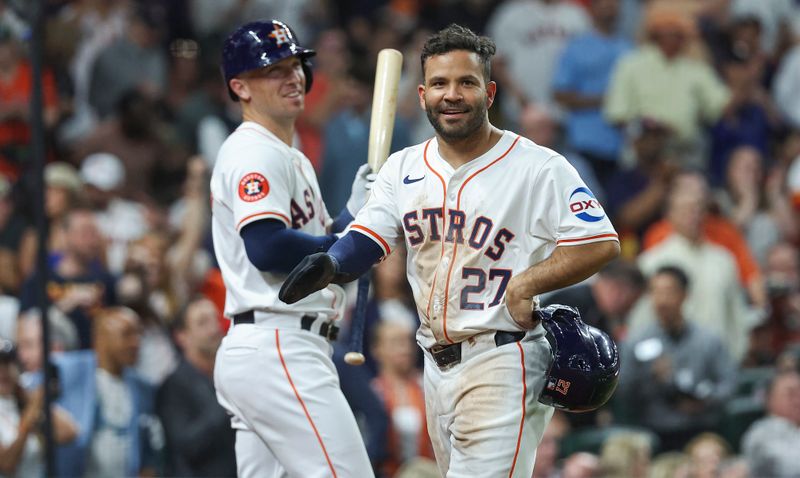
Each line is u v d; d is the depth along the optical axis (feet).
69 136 139.13
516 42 152.46
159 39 151.74
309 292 50.06
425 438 97.60
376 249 53.11
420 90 52.39
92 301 95.25
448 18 158.51
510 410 51.24
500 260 51.44
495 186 51.31
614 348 51.98
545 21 151.84
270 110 61.52
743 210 140.87
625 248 130.31
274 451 60.64
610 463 94.68
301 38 159.33
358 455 60.18
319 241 58.95
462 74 50.49
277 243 58.49
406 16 161.17
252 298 60.34
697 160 146.41
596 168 144.05
